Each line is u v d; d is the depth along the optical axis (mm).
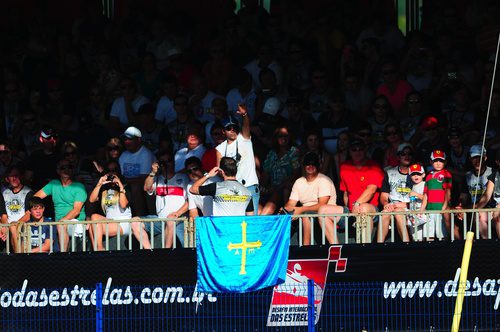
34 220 62500
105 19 77438
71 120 71312
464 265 54969
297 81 69625
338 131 65000
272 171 63312
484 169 60156
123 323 56906
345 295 56219
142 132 68188
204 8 77312
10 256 57469
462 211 56000
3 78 75000
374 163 61281
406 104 65688
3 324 57406
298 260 56625
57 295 57250
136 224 61562
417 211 56344
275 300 56500
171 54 73625
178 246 62375
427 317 55781
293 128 65750
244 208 58562
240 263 56531
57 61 75375
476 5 70562
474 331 55469
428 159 63219
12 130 72312
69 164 62719
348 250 56312
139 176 64125
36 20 78562
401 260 56000
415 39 68812
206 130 67500
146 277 56906
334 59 71625
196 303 56688
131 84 69688
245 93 68125
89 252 57125
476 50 68812
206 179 58625
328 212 60281
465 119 65750
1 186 64750
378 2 74438
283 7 73938
